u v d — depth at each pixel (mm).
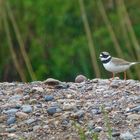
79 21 26797
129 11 26469
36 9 27141
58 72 25781
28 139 9875
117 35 25734
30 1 26828
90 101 10914
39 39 26672
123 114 10375
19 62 25859
